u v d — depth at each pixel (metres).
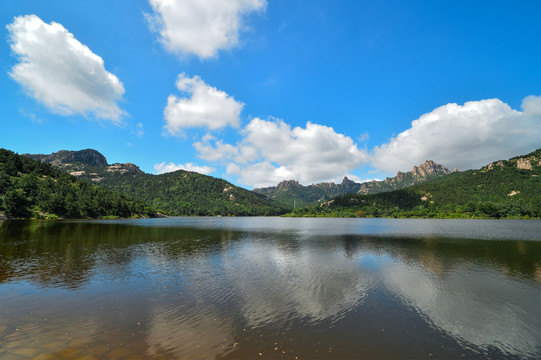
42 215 117.81
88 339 11.72
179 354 10.59
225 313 15.07
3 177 122.06
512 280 22.56
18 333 12.20
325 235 63.41
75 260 29.77
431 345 11.78
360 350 11.20
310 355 10.73
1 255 32.03
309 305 16.50
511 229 79.44
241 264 28.75
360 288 20.16
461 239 53.22
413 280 22.47
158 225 101.12
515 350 11.48
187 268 26.62
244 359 10.36
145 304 16.41
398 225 108.06
